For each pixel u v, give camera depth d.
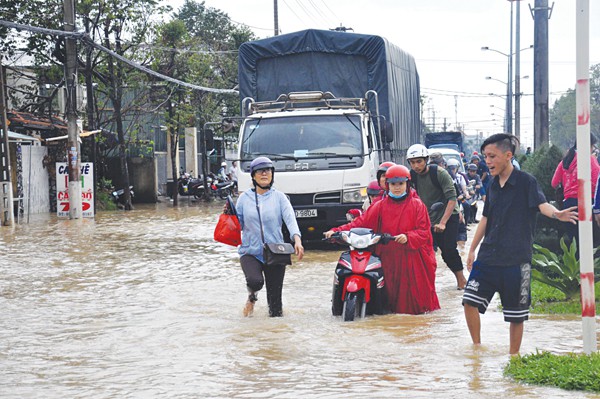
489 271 7.45
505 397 5.89
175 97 40.22
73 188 29.17
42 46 35.28
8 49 35.50
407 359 7.35
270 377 6.78
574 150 12.14
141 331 9.19
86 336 9.02
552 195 13.96
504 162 7.34
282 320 9.65
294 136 17.45
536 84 22.34
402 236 9.67
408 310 9.94
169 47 40.09
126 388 6.58
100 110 37.84
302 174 17.06
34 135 35.94
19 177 31.16
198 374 6.96
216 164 54.94
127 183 35.97
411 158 11.79
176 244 19.81
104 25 35.59
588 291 6.66
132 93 44.78
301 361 7.37
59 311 10.77
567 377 6.14
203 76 42.56
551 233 13.18
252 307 10.08
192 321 9.73
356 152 17.20
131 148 44.72
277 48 19.02
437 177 11.73
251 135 17.61
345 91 18.95
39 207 32.91
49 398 6.34
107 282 13.45
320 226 17.14
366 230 9.83
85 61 37.34
